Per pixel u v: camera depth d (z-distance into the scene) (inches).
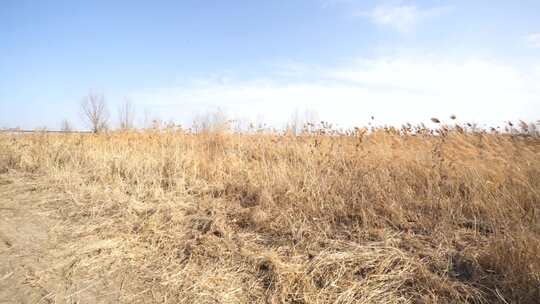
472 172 191.8
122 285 113.8
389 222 154.4
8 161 286.2
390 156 233.3
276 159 261.6
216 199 195.5
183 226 158.9
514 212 144.8
